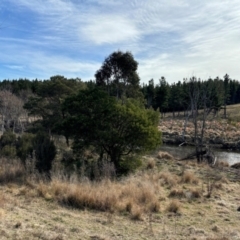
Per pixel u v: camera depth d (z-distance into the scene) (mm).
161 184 10875
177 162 16641
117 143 11641
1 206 6797
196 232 6207
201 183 11445
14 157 11945
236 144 31688
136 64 23812
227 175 13820
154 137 12016
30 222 5910
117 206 7539
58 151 14570
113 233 5832
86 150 13031
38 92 24953
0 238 4812
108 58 23734
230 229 6551
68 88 23984
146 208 7621
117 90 23688
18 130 34844
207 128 44281
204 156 18641
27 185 9234
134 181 10219
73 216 6766
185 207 8227
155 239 5668
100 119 11773
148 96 58844
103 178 9836
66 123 12000
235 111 66438
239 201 9203
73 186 8328
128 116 11656
